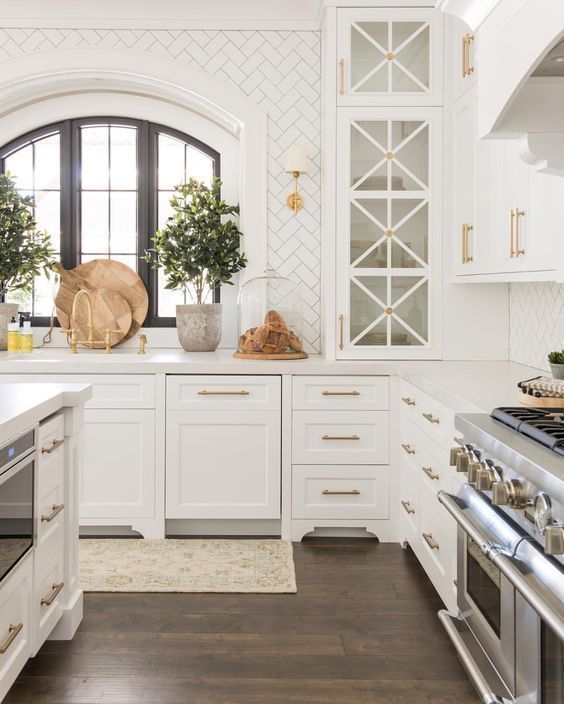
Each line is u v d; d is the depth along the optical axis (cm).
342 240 393
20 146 465
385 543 379
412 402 342
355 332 396
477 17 209
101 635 270
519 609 167
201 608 295
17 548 210
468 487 204
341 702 227
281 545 373
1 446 195
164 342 462
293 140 436
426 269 394
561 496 140
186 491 383
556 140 205
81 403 264
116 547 369
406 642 266
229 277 437
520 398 237
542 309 351
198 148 466
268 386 378
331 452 379
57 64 429
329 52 388
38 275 439
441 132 389
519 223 286
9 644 200
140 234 466
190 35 434
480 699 229
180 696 229
